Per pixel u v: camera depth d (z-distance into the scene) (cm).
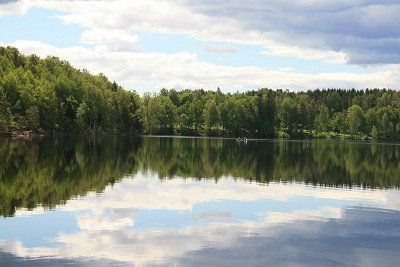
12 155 6894
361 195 4269
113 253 2328
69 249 2369
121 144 11219
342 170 6512
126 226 2845
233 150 10144
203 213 3272
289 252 2433
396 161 8531
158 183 4644
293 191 4403
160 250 2395
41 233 2636
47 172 5072
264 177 5406
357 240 2694
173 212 3272
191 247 2459
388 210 3562
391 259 2373
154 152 8769
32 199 3550
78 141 11925
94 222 2916
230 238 2652
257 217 3194
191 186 4528
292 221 3117
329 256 2392
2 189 3897
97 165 6019
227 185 4672
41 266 2120
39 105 14850
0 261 2172
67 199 3603
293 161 7694
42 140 11681
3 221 2869
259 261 2275
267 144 13862
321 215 3328
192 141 14238
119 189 4169
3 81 14938
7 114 13175
